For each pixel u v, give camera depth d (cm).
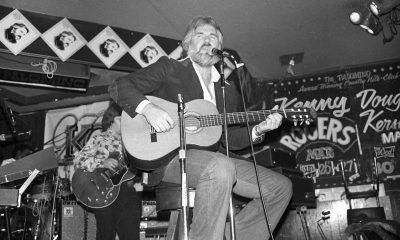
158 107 291
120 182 463
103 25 575
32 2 529
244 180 304
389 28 624
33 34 529
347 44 670
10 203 407
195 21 342
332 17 595
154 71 310
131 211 461
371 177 688
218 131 309
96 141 488
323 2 561
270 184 304
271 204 305
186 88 319
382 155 693
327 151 715
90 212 522
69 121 762
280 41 653
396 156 686
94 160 470
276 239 590
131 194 470
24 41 521
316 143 722
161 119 285
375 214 572
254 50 675
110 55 568
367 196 627
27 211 527
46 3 533
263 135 334
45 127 766
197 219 251
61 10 548
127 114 307
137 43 590
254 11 573
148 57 590
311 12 582
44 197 511
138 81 304
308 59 712
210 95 331
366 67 734
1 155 685
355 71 736
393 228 401
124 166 471
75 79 605
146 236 532
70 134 643
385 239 402
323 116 731
